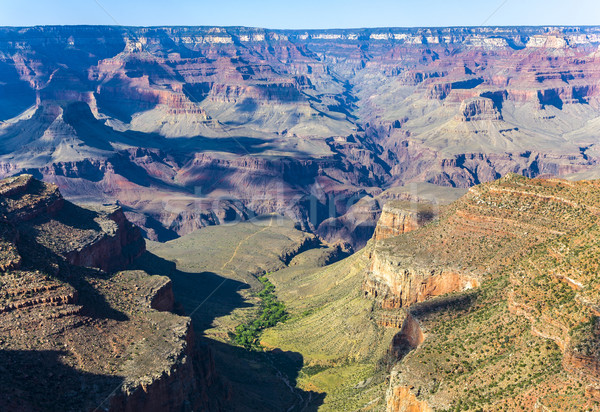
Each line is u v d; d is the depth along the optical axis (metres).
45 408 108.00
